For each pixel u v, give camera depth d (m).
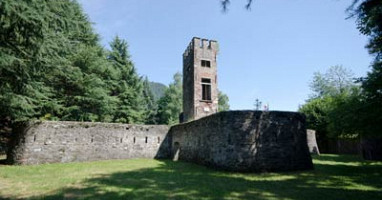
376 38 9.50
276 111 13.23
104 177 10.30
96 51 26.56
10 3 8.07
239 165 12.08
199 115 22.84
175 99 46.88
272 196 6.90
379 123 10.79
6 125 19.67
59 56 13.98
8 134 20.45
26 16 8.65
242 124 12.60
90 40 27.86
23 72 11.42
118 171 12.34
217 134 13.47
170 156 21.95
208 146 14.53
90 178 10.02
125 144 20.30
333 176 10.57
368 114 10.67
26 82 12.73
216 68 24.66
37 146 16.45
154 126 21.91
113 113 30.27
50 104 20.50
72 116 24.09
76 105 24.38
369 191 7.45
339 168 13.39
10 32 9.27
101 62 26.30
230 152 12.47
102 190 7.66
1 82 11.75
